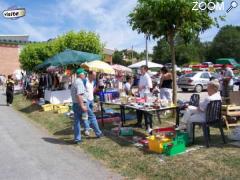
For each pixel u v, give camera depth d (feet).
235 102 35.04
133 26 39.96
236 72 129.39
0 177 21.67
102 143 29.55
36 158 25.84
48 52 119.44
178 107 30.99
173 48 39.52
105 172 22.16
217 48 283.59
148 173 21.39
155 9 36.68
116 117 40.22
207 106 25.76
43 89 71.82
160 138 25.88
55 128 38.68
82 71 30.14
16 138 33.50
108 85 93.40
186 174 20.38
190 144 26.73
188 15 37.04
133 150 26.45
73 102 30.30
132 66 102.17
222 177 19.45
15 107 65.92
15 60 195.42
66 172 22.30
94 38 100.42
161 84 39.55
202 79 92.89
